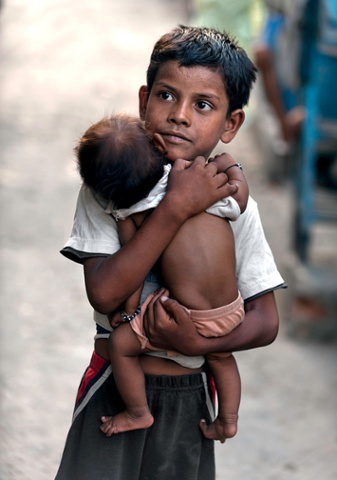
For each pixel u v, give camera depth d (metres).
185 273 2.26
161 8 14.30
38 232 6.76
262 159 8.34
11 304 5.64
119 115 2.24
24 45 11.97
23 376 4.79
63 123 9.22
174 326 2.26
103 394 2.46
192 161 2.31
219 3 8.19
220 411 2.47
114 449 2.45
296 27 6.48
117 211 2.28
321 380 5.00
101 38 12.42
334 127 5.78
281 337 5.48
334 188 6.10
